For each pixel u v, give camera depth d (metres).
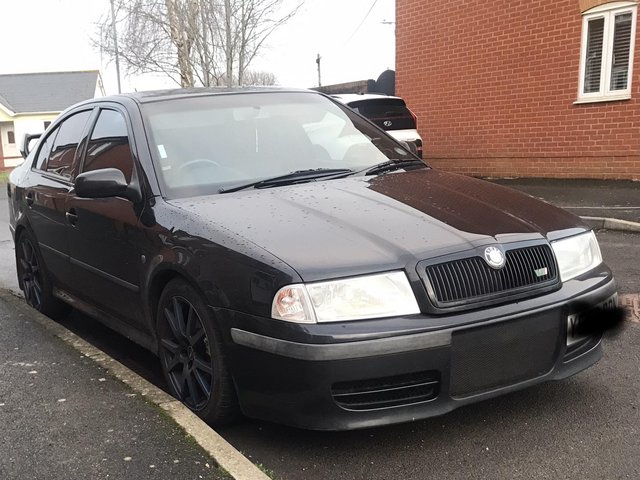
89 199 4.30
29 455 2.98
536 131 11.65
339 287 2.86
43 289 5.34
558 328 3.18
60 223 4.73
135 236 3.77
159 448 3.00
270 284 2.90
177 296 3.46
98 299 4.41
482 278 3.01
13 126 45.97
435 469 2.95
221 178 3.88
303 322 2.82
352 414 2.87
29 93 47.81
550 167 11.56
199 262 3.22
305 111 4.67
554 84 11.23
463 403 2.97
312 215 3.31
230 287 3.05
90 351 4.19
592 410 3.44
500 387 3.05
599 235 7.81
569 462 2.96
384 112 11.07
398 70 13.80
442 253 3.00
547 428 3.27
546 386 3.74
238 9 13.34
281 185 3.87
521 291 3.09
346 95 11.53
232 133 4.22
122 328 4.24
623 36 10.30
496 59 12.00
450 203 3.55
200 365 3.38
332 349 2.78
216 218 3.34
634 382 3.76
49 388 3.66
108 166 4.28
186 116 4.25
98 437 3.11
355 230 3.14
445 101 13.06
